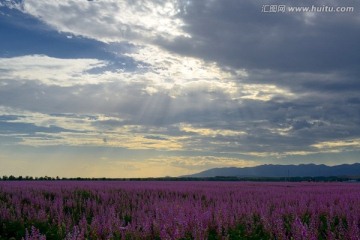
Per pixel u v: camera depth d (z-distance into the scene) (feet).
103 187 108.99
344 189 108.27
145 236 34.19
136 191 94.79
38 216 48.34
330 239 33.09
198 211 44.39
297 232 31.35
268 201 62.49
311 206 55.93
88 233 36.04
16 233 41.52
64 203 70.03
